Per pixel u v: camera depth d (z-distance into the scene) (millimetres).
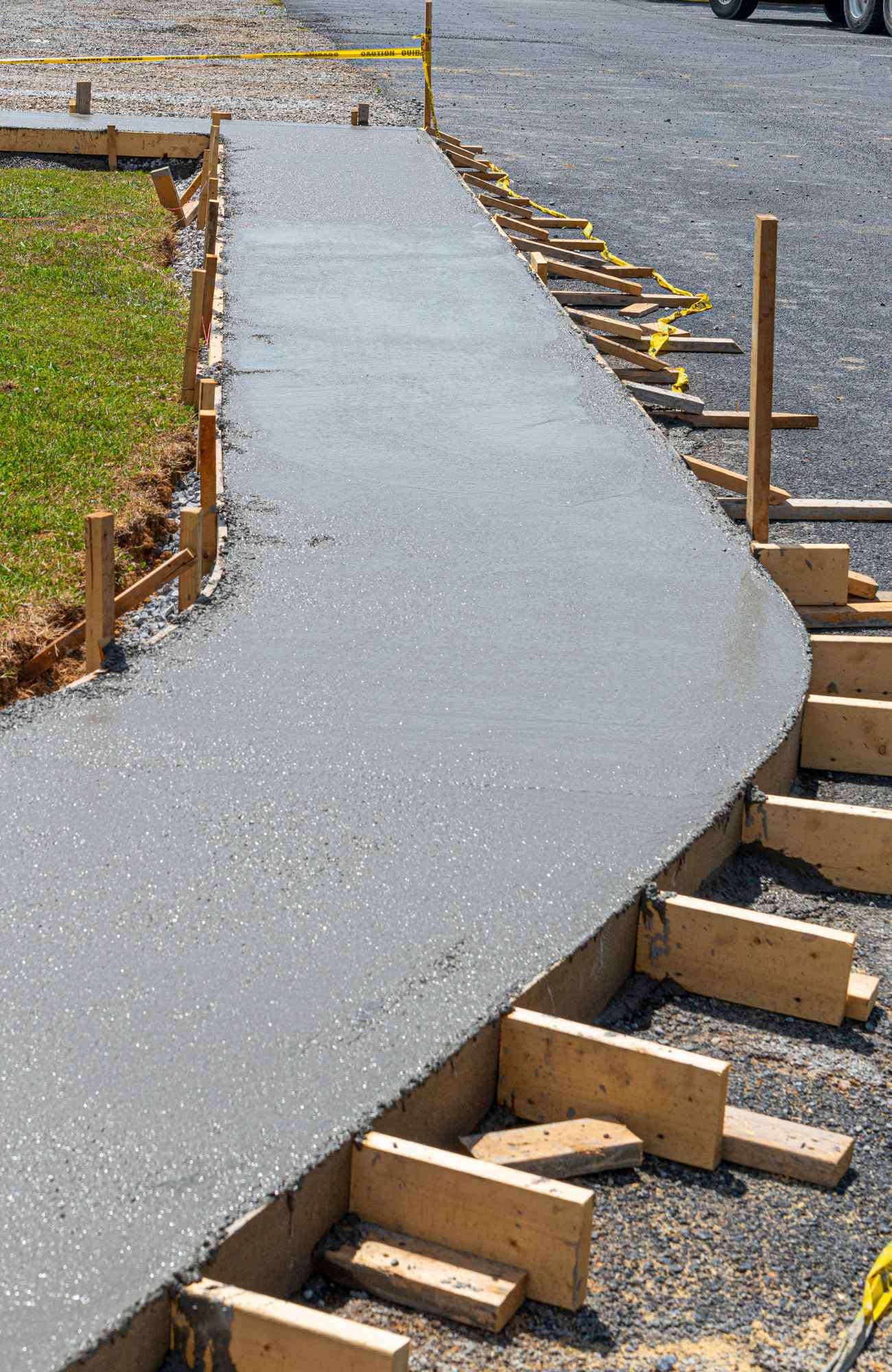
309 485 7352
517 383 9156
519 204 15445
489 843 4414
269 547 6590
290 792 4633
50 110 20469
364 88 24016
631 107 23219
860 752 5613
